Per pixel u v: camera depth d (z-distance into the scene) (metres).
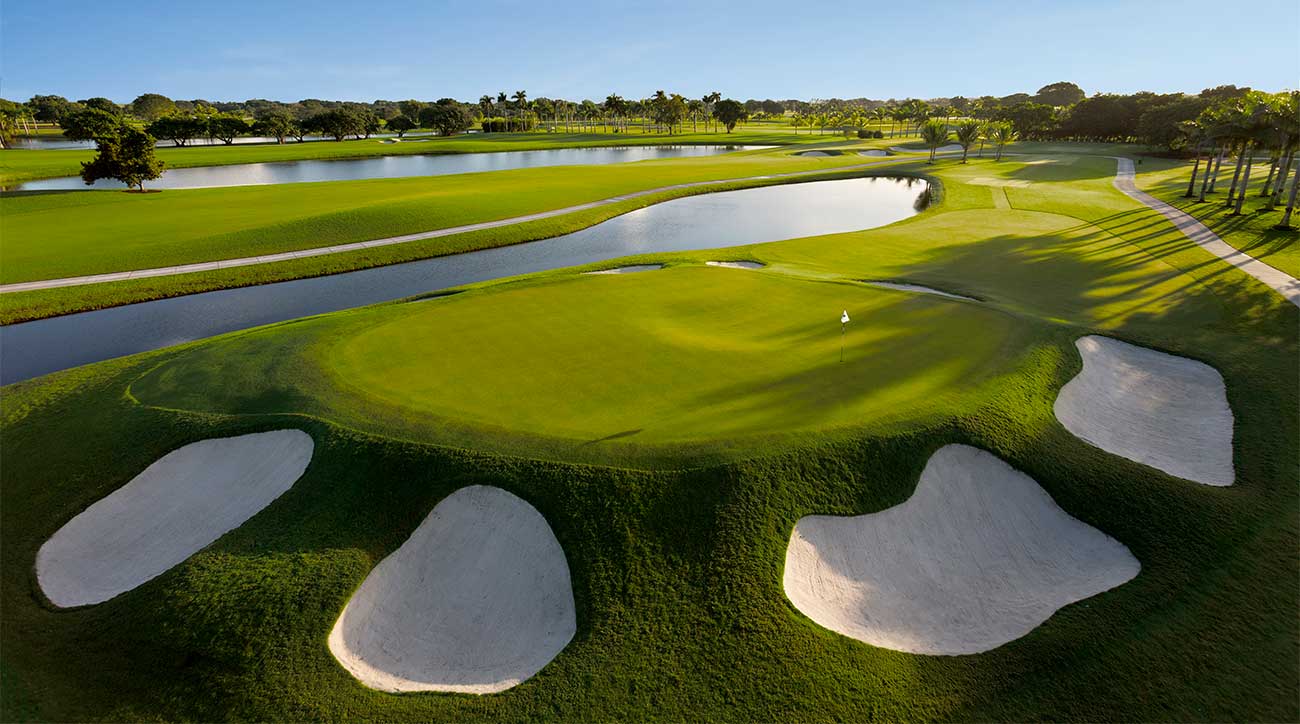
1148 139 112.19
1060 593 15.10
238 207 62.06
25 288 37.09
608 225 58.97
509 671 13.84
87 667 14.09
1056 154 113.06
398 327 26.22
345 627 14.61
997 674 13.27
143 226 53.00
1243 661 13.20
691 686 13.20
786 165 101.88
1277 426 20.52
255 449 18.84
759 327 25.70
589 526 15.85
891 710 12.72
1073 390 21.50
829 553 15.80
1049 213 57.75
